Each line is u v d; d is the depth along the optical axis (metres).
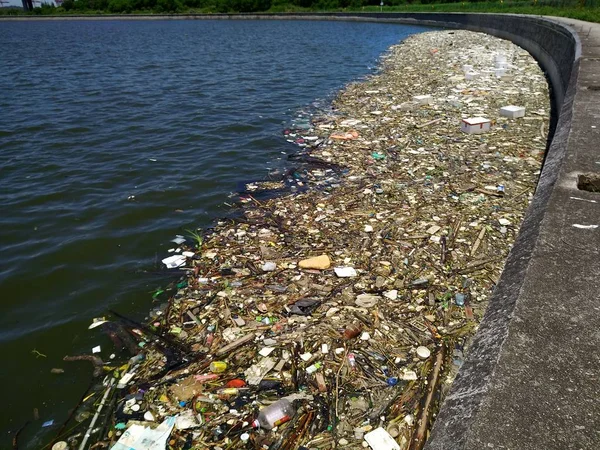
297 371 4.29
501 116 12.12
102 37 49.44
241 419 3.83
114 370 4.54
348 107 14.39
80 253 6.58
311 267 5.86
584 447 1.94
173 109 15.03
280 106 15.12
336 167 9.30
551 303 2.83
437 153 9.66
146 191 8.55
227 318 5.07
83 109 15.27
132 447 3.65
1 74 23.33
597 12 22.80
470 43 29.86
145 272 6.10
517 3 41.81
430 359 4.34
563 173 4.79
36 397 4.29
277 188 8.46
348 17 67.25
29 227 7.35
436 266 5.78
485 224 6.70
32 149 11.23
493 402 2.16
